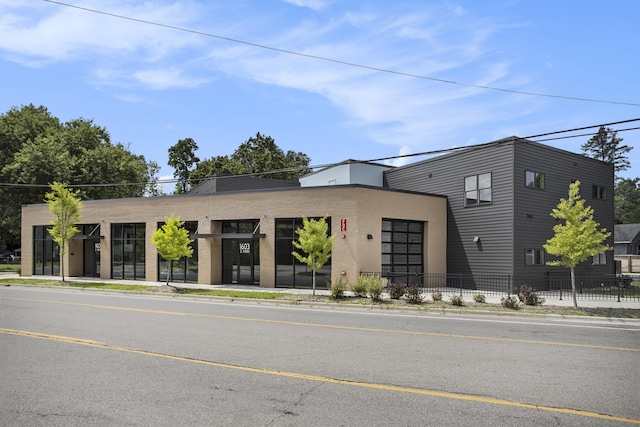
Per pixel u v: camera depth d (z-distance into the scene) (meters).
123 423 4.97
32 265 30.61
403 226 23.33
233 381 6.55
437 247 24.50
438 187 25.95
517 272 21.83
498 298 18.83
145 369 7.18
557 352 8.66
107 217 27.42
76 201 25.89
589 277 24.59
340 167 30.06
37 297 18.59
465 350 8.75
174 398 5.80
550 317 13.96
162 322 12.02
